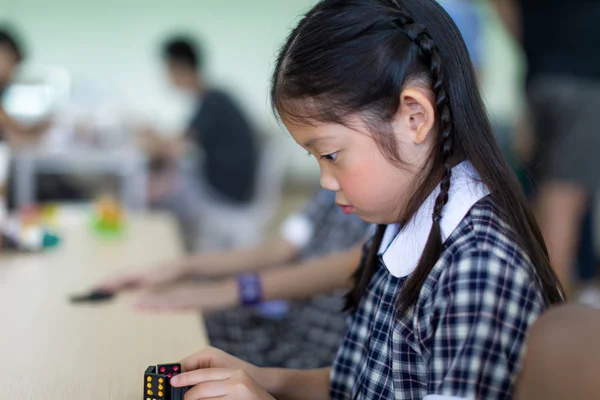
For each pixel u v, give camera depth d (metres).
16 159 2.66
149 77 5.75
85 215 1.99
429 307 0.66
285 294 1.24
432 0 0.74
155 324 1.02
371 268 0.82
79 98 3.43
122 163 2.95
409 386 0.69
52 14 5.57
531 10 2.44
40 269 1.35
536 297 0.63
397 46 0.68
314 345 1.24
